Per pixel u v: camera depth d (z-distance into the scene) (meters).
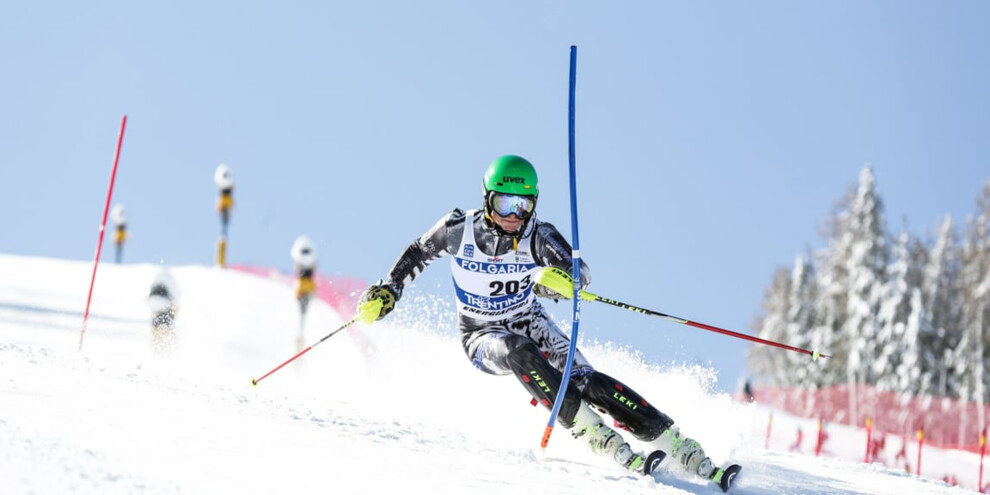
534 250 17.59
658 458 15.23
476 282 17.81
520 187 16.67
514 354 16.44
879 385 121.81
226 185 76.06
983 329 127.19
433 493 11.64
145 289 66.00
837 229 143.62
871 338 124.12
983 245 133.38
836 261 135.12
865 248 127.75
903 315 122.88
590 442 15.71
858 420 86.19
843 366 132.00
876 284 125.69
